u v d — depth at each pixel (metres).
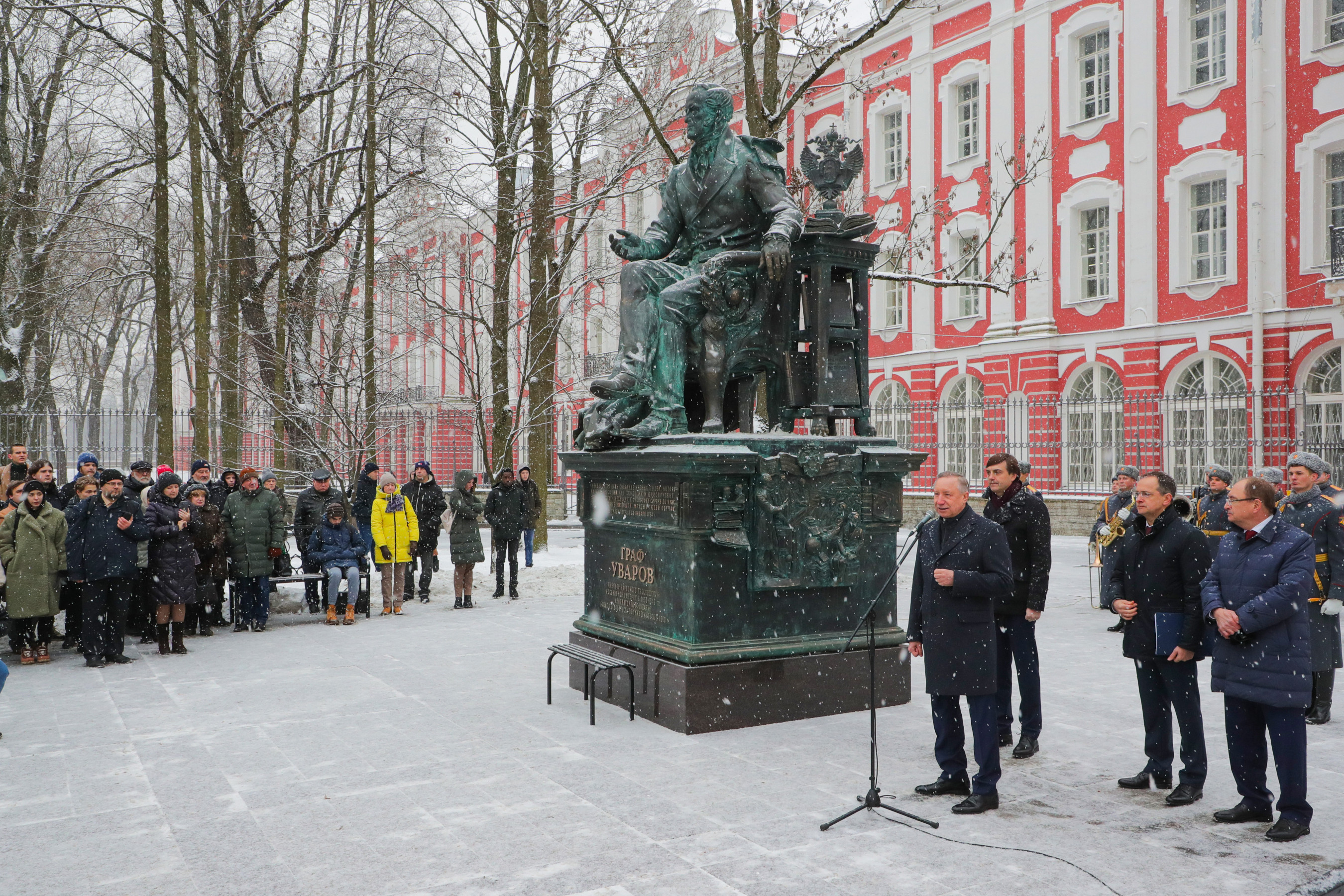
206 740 6.04
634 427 6.77
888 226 29.00
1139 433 21.22
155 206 20.31
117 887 3.86
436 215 19.31
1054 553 19.16
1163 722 5.05
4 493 9.98
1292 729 4.36
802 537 6.43
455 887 3.82
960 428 27.48
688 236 7.38
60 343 37.88
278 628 10.82
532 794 4.93
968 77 26.77
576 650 6.93
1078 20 24.11
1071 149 24.42
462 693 7.31
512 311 21.38
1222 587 4.57
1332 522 6.30
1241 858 4.11
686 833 4.38
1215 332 21.61
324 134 21.27
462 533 12.27
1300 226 20.41
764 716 6.33
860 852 4.16
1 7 18.36
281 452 17.69
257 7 18.44
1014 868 3.99
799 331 7.14
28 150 23.30
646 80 18.14
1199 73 22.22
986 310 26.52
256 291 20.53
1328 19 20.06
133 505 8.79
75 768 5.47
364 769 5.39
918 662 9.09
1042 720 6.48
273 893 3.78
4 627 9.92
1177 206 22.39
